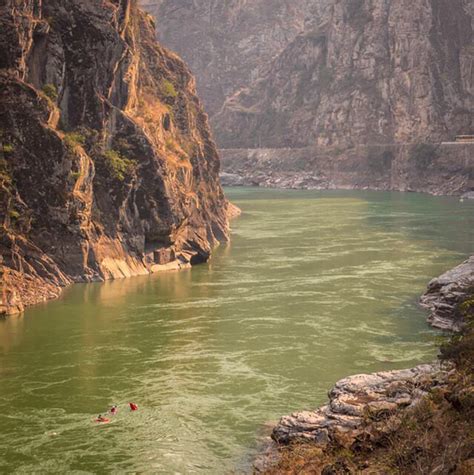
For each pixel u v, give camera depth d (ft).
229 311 212.64
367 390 136.56
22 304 214.69
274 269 277.03
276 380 158.51
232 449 127.03
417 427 111.24
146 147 273.54
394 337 187.83
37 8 254.06
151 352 176.24
